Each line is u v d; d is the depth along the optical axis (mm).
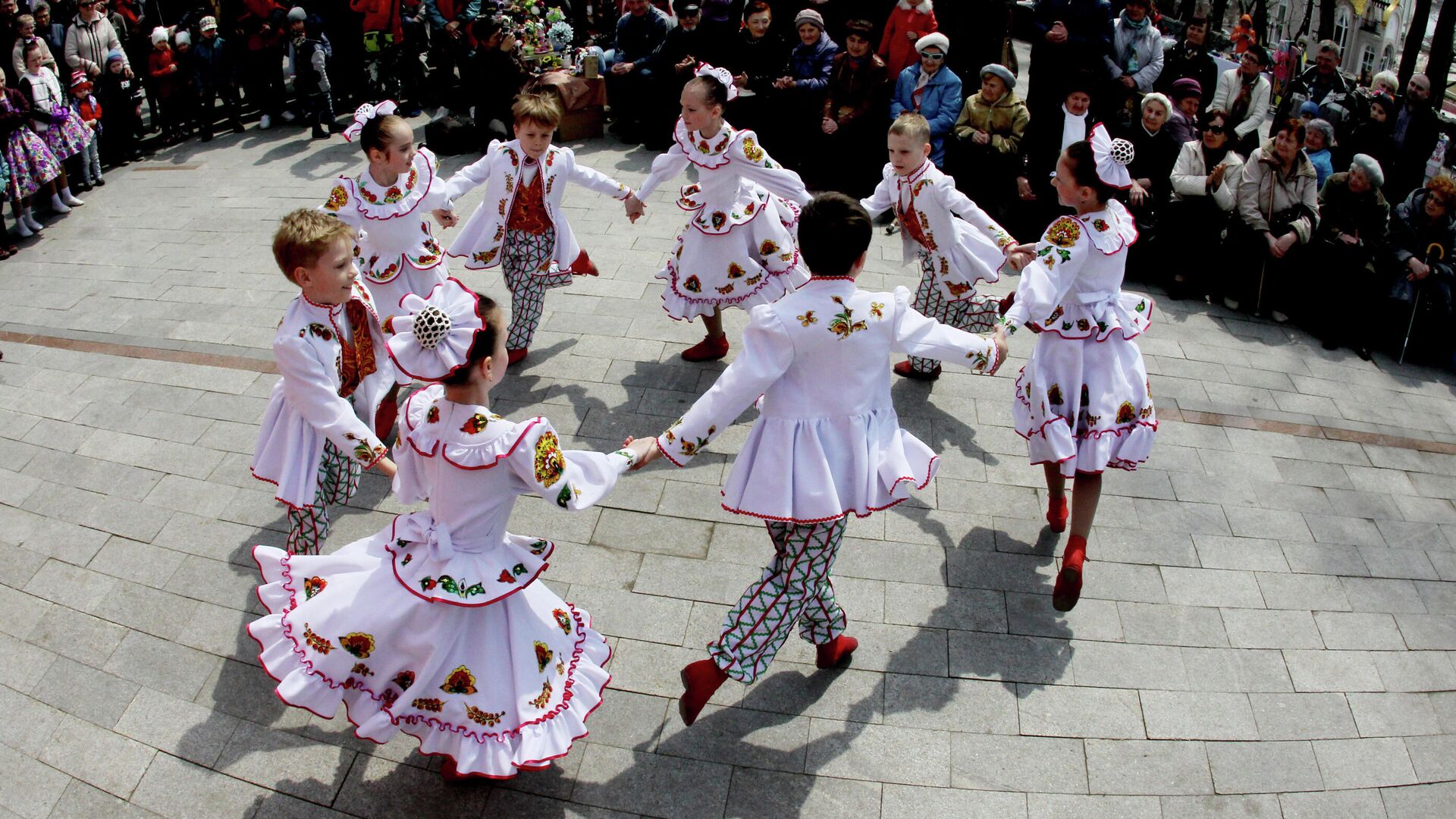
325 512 4055
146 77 10094
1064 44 8328
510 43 9219
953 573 4516
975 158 7688
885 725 3785
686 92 5145
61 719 3818
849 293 3273
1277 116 9180
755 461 3383
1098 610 4363
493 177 5551
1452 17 8141
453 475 3041
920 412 5672
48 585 4457
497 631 3164
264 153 9844
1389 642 4281
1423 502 5199
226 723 3791
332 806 3477
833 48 8586
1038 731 3787
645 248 7484
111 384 5953
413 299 2955
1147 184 7293
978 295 6523
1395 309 6527
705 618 4227
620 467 3205
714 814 3451
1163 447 5523
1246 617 4367
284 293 7039
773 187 5355
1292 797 3596
